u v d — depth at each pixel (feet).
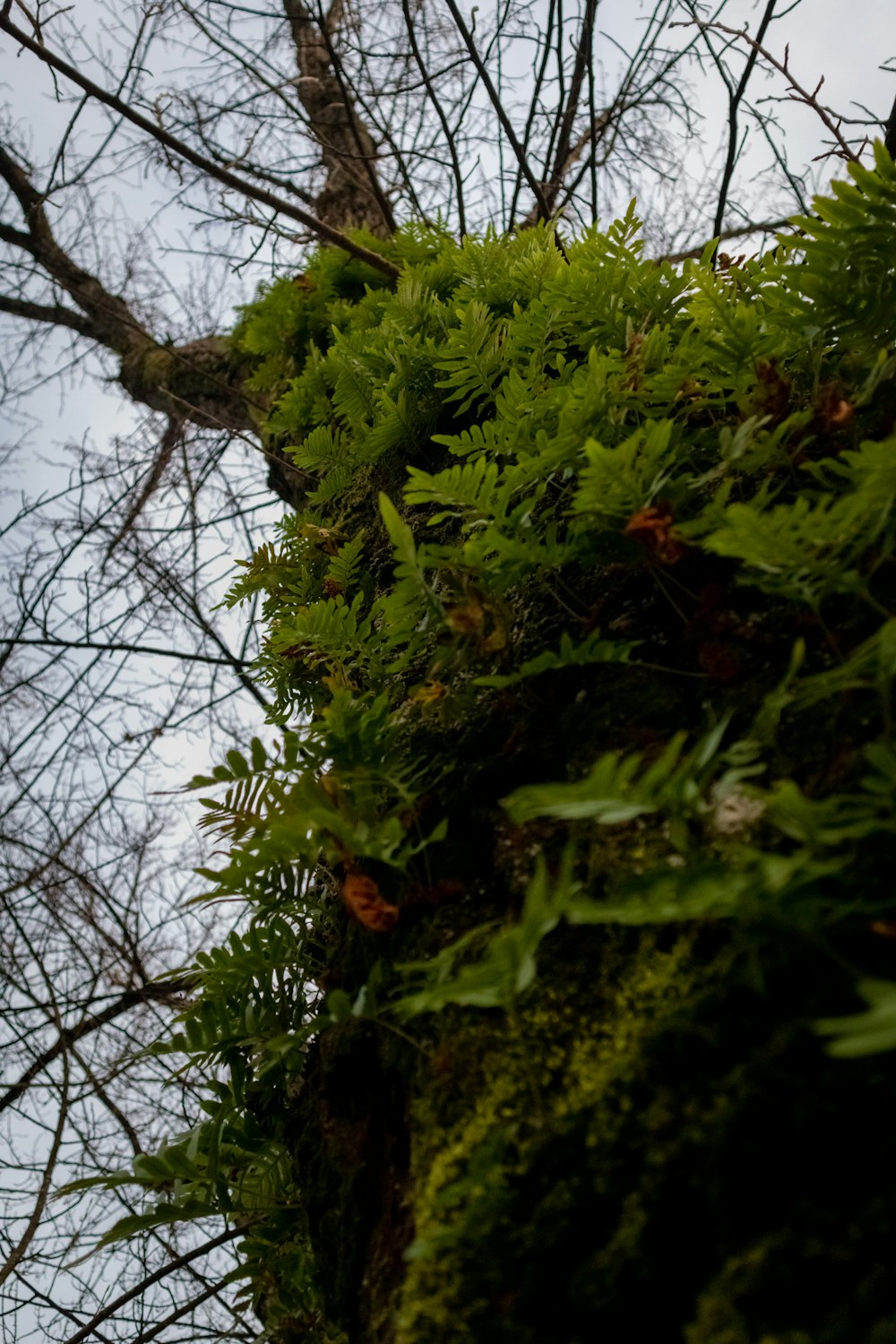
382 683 5.74
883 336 4.62
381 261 10.84
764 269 5.18
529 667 4.05
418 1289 2.97
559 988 3.35
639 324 5.82
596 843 3.69
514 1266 2.83
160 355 17.43
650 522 4.03
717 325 4.81
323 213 16.94
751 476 4.51
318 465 8.91
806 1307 2.30
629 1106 2.88
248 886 4.90
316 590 7.53
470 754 4.63
